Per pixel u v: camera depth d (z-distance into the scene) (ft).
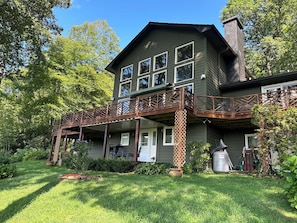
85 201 15.67
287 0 67.82
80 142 27.91
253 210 12.87
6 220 13.92
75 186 19.62
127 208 13.93
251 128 36.68
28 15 32.48
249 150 34.86
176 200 14.93
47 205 15.47
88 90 70.08
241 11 77.61
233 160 36.99
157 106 32.55
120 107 38.99
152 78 45.11
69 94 65.98
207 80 36.83
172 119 35.63
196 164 30.66
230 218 11.88
